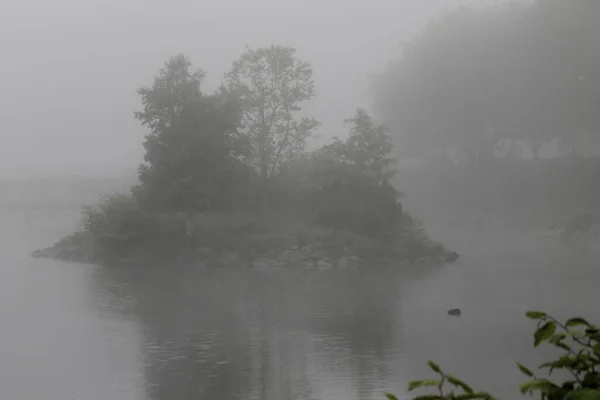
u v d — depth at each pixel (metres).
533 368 20.86
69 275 44.00
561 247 57.91
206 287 38.94
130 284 40.03
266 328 27.48
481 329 26.89
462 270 45.41
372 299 34.41
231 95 55.50
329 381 20.02
